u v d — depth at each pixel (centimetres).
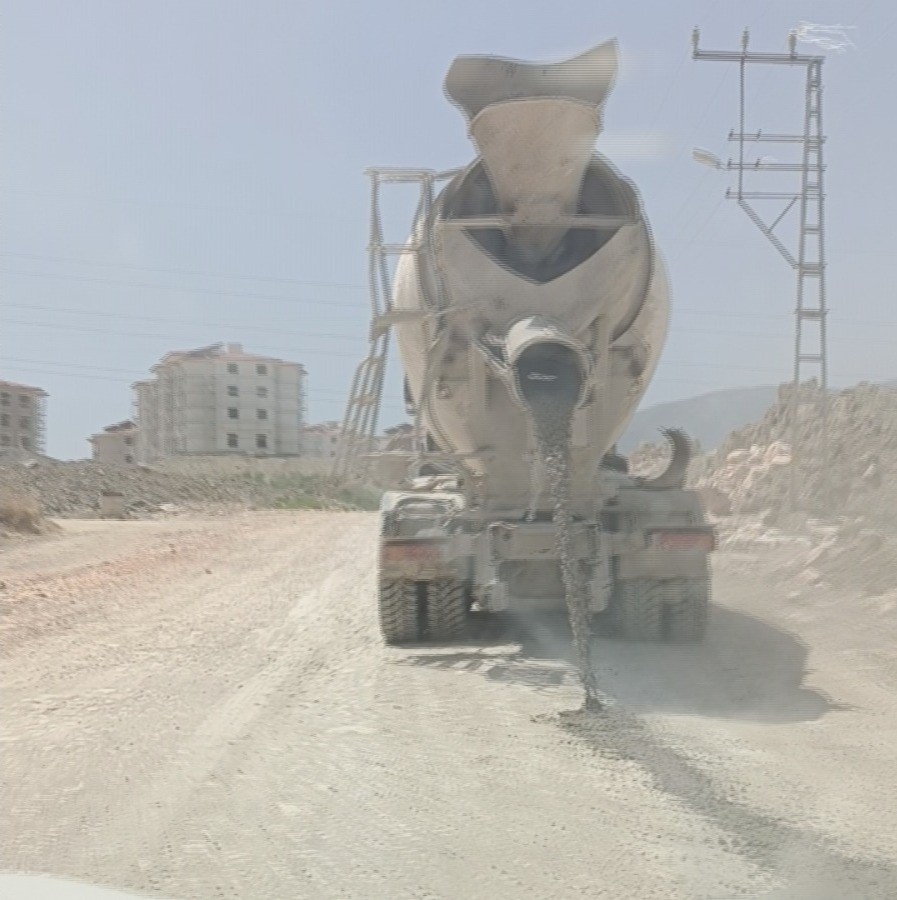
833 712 764
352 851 514
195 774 645
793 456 1956
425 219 1002
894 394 2180
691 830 526
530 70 933
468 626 1140
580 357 938
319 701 832
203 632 1179
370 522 3275
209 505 4081
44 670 973
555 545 1002
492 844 516
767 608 1251
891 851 495
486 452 1031
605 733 715
